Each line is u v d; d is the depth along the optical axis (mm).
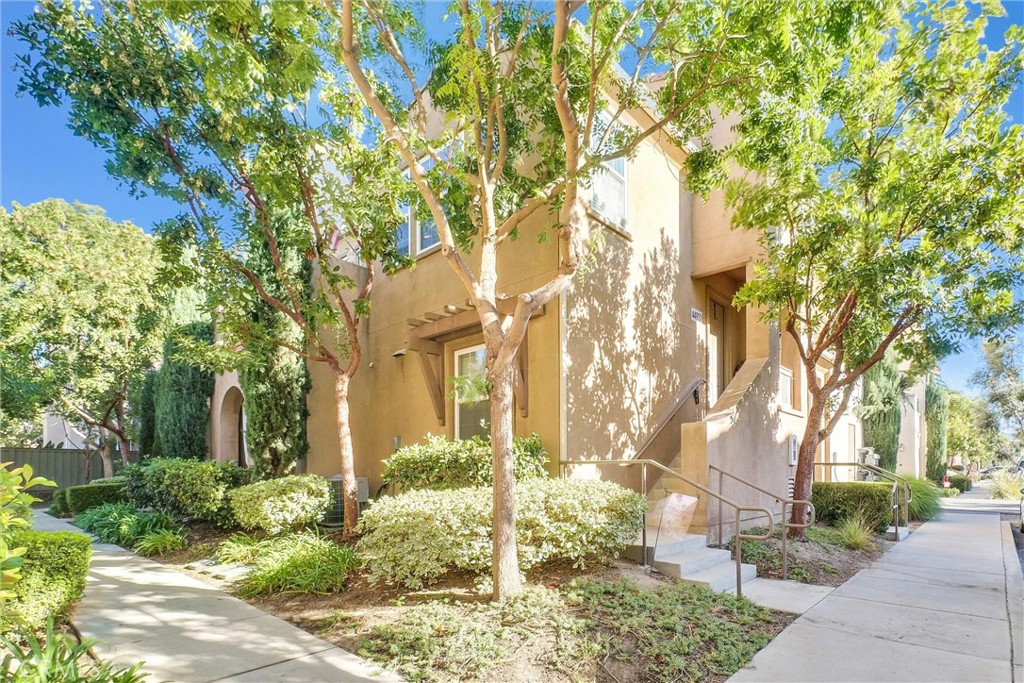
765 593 6414
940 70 8039
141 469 11633
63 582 5051
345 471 8664
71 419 16594
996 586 6793
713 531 8383
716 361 12594
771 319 9422
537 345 8477
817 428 9383
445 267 10172
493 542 5520
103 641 4820
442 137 6867
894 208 8055
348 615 5434
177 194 8031
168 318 14398
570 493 6523
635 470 9438
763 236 9594
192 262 8750
